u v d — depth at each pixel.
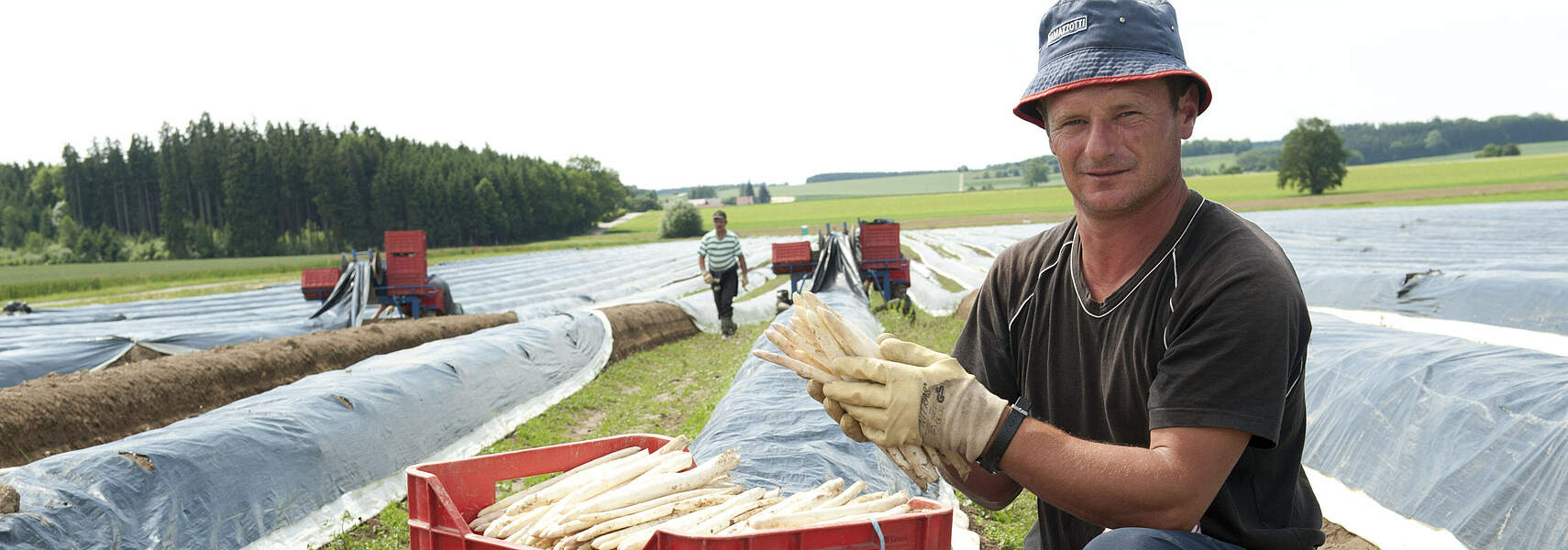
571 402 9.64
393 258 14.95
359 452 6.24
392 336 11.93
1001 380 2.61
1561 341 7.88
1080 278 2.29
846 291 16.42
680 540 2.00
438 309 15.45
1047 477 1.89
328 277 15.30
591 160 147.50
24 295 31.08
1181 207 2.11
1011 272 2.54
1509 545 4.08
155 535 4.57
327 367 10.34
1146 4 2.03
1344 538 4.84
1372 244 21.75
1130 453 1.89
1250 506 2.13
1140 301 2.11
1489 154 143.50
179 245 88.44
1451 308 9.27
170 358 8.73
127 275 41.19
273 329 13.59
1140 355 2.12
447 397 7.75
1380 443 5.18
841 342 2.02
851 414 1.99
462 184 96.69
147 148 98.62
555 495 2.37
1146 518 1.88
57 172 105.75
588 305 20.75
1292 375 2.04
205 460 5.07
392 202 92.81
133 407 7.61
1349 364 5.96
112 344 11.27
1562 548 3.84
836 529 2.07
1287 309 1.90
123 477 4.65
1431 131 166.12
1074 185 2.10
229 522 4.97
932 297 19.09
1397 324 9.46
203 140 91.56
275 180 90.25
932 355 1.98
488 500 2.54
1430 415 4.99
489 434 8.08
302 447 5.73
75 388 7.26
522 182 105.81
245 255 88.38
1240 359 1.87
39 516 4.16
